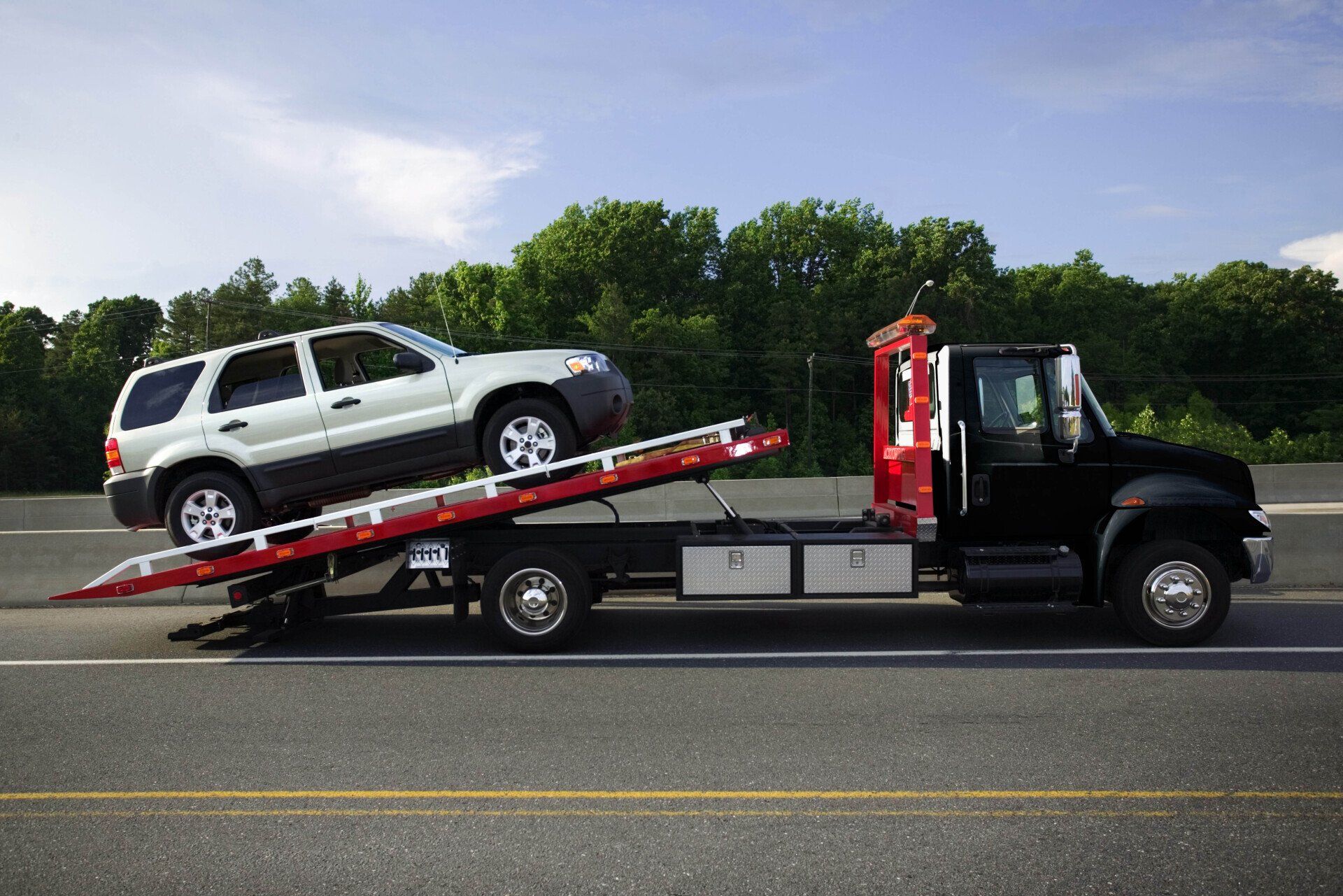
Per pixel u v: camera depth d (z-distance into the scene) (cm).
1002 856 357
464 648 736
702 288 9856
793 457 8175
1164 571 698
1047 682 602
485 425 756
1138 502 709
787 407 8988
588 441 777
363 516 756
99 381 10100
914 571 718
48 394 9106
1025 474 723
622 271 8931
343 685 625
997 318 8756
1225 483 716
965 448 725
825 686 600
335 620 873
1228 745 477
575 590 706
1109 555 741
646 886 337
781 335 9256
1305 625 771
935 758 464
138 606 1006
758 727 519
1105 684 594
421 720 542
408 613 908
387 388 744
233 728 531
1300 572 1012
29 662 707
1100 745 480
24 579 1027
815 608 895
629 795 423
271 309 8531
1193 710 537
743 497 1909
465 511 712
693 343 8625
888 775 443
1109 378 9406
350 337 770
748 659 679
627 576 739
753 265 9988
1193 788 421
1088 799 411
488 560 739
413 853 367
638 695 586
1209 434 7319
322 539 721
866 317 9031
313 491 741
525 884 340
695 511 1877
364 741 505
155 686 628
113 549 1038
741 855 362
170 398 748
